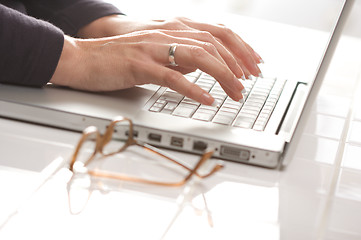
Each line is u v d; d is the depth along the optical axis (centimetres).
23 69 95
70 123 88
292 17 381
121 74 98
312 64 134
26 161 77
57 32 97
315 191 80
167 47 99
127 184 74
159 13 166
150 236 63
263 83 113
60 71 96
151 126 86
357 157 95
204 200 73
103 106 92
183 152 86
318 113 113
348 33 171
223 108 97
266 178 82
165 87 105
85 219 65
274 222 70
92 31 125
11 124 89
